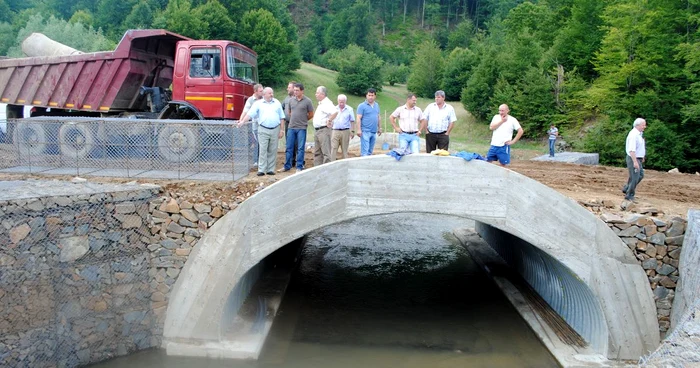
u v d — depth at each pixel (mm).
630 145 10117
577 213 8773
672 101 26828
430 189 8812
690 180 16719
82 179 9266
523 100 38719
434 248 15867
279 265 12875
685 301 8078
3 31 53062
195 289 8789
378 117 11156
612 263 8797
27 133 10070
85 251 8070
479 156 8938
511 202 8789
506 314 10719
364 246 15852
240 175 9867
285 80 56812
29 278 7477
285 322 9984
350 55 63562
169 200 8812
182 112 12367
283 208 8773
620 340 8570
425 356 8758
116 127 9852
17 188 8250
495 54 44438
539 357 8859
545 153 32438
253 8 64938
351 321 10133
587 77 39594
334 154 11000
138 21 58906
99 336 8289
